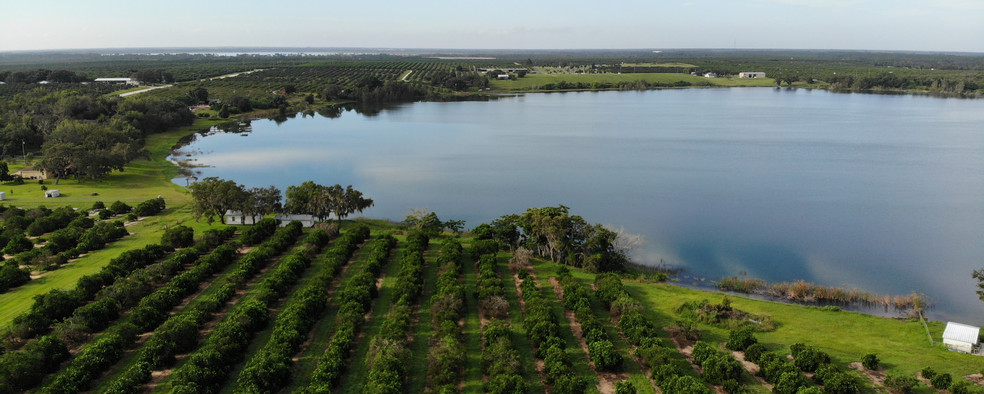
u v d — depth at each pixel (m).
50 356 61.56
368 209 142.62
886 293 95.06
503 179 174.62
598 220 133.50
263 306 74.38
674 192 158.38
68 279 87.19
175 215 124.69
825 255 111.62
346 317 71.50
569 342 70.19
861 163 192.38
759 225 129.38
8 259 94.94
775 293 92.38
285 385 60.00
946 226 128.12
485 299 77.81
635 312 74.25
